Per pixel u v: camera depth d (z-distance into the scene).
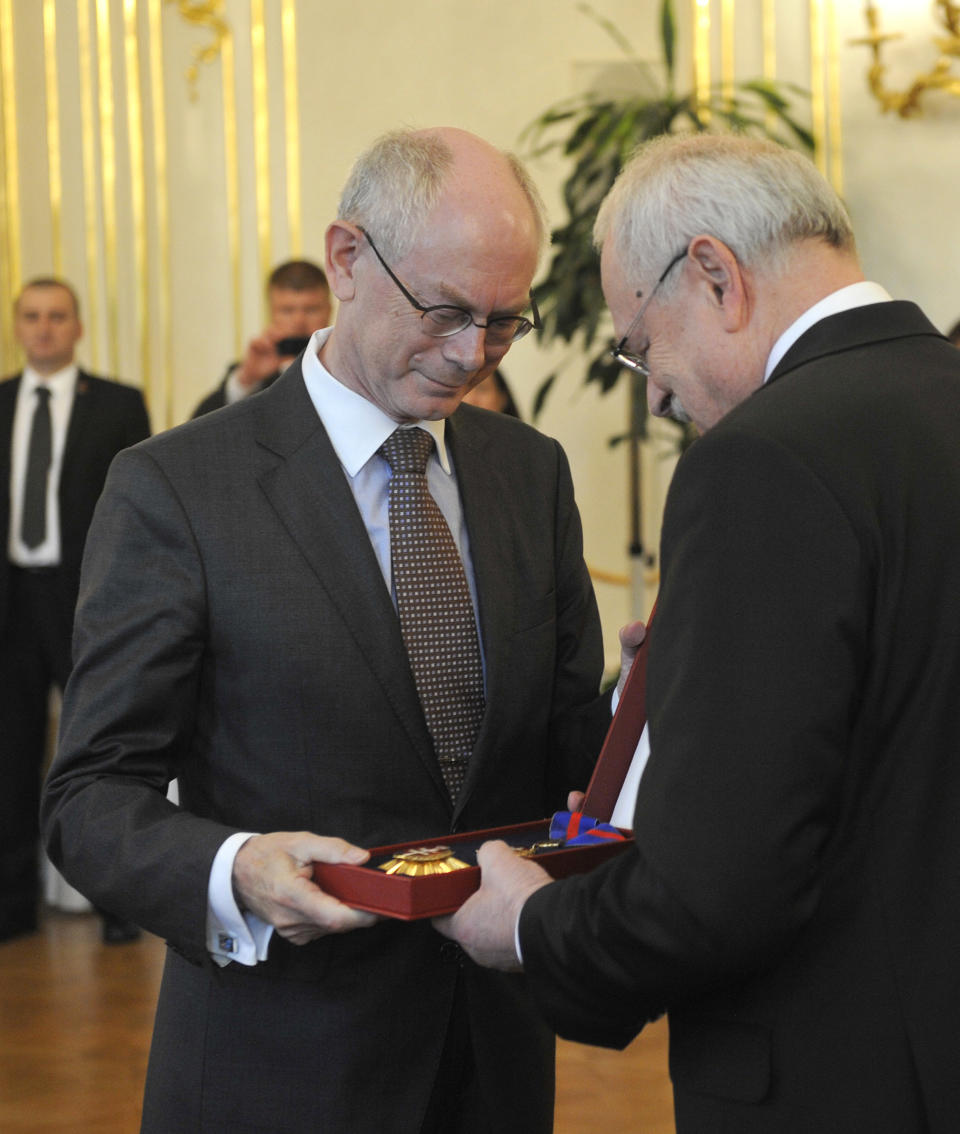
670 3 4.98
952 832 1.28
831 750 1.23
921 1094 1.26
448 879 1.44
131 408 4.86
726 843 1.21
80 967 4.34
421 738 1.71
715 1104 1.33
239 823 1.68
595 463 5.92
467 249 1.61
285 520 1.70
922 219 5.49
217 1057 1.68
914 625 1.28
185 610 1.65
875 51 5.41
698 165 1.43
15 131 5.77
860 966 1.28
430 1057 1.69
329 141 5.83
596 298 4.91
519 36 5.81
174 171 5.82
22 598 4.73
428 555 1.78
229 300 5.87
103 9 5.73
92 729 1.62
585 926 1.31
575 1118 3.25
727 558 1.26
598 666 1.98
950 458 1.32
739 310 1.42
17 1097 3.36
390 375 1.69
